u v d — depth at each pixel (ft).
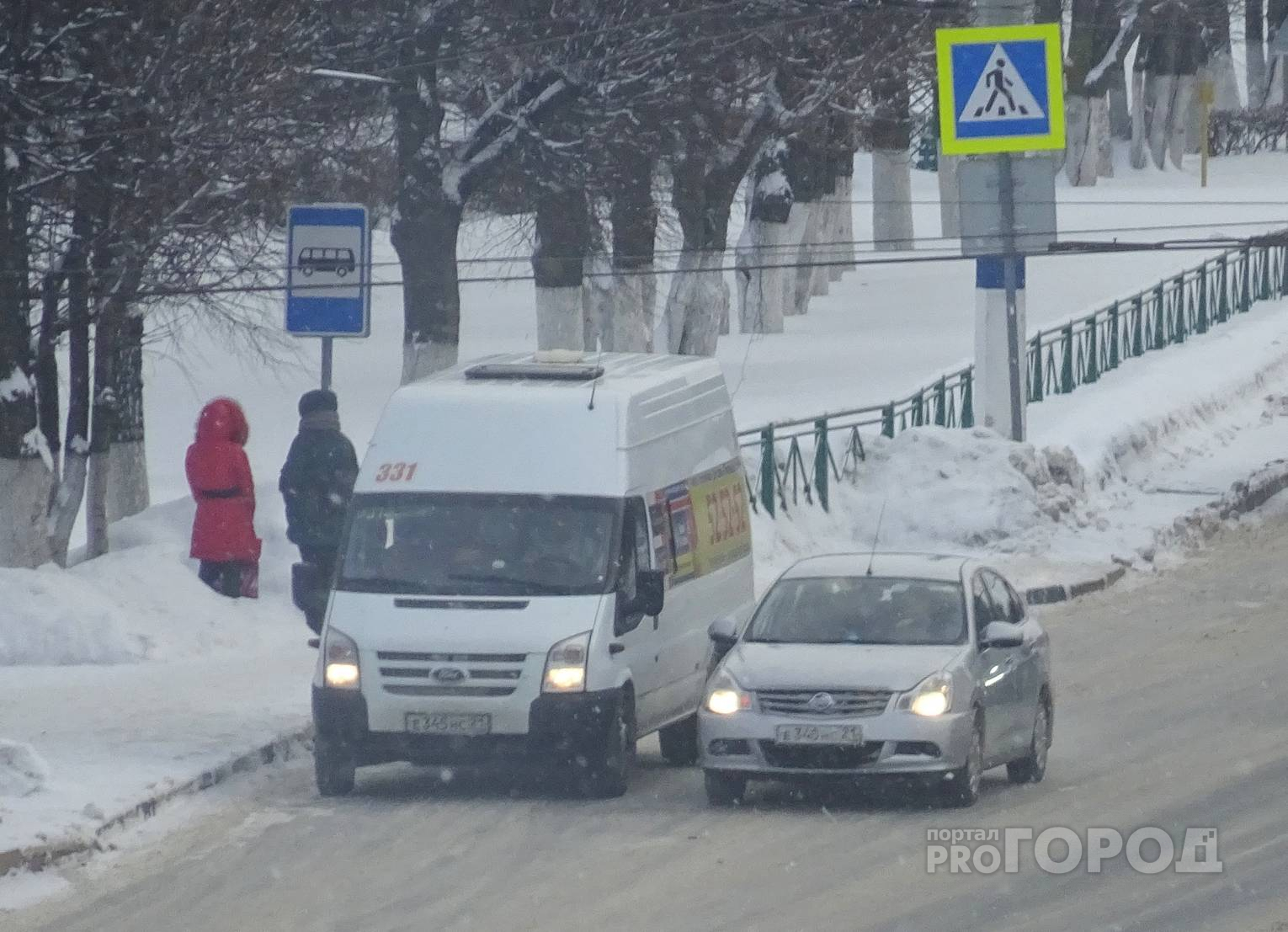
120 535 249.75
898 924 108.06
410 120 320.09
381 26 311.88
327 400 191.11
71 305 235.20
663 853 127.75
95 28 225.76
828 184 584.81
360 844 131.95
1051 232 299.58
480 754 148.36
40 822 130.93
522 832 135.54
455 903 115.24
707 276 419.54
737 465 187.01
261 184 246.47
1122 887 115.75
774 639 151.02
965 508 296.51
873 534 296.71
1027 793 148.25
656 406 168.96
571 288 365.20
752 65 358.84
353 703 149.28
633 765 163.12
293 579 184.24
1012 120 287.28
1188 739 167.02
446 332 327.88
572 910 112.57
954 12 346.33
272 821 140.05
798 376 438.40
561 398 162.91
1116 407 375.86
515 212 387.75
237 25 239.91
